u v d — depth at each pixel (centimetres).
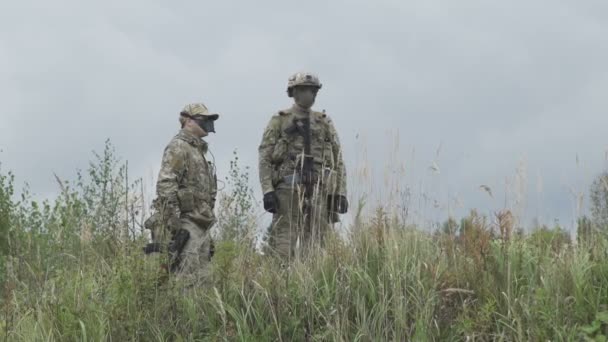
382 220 812
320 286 786
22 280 865
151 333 762
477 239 794
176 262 854
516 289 753
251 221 872
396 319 722
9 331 765
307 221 935
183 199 867
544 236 808
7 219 1032
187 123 895
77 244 930
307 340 748
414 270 760
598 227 798
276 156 942
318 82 957
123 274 782
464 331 717
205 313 788
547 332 706
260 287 768
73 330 755
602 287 750
